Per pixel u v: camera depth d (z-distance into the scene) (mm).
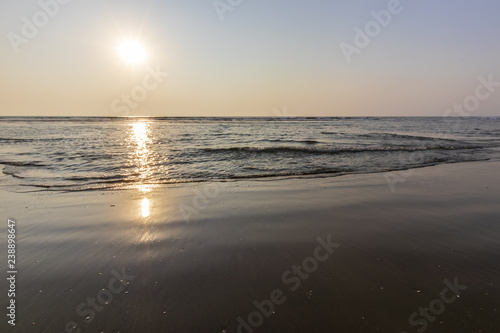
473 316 2891
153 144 20938
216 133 32688
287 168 12148
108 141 22734
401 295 3258
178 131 35906
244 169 11984
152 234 5121
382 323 2797
